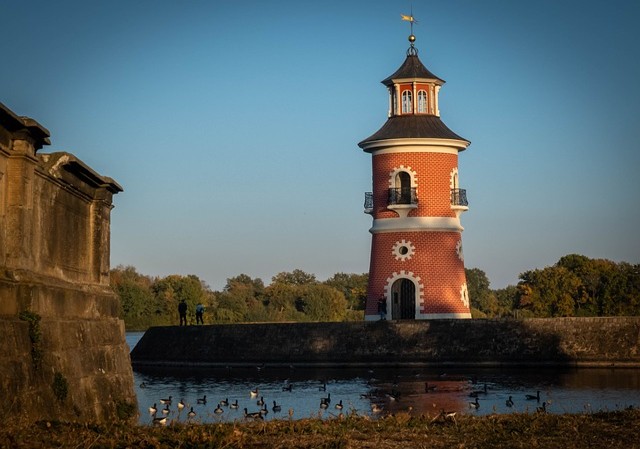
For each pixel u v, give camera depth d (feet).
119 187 131.23
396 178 252.21
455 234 253.85
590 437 90.22
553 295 386.32
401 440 89.35
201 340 242.17
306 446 85.30
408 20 262.47
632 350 214.28
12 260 99.19
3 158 97.91
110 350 121.80
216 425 94.79
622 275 386.32
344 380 204.74
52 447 80.07
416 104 256.52
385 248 253.44
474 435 91.81
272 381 207.10
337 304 518.78
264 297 549.54
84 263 122.93
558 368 215.92
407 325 228.02
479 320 224.74
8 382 88.79
